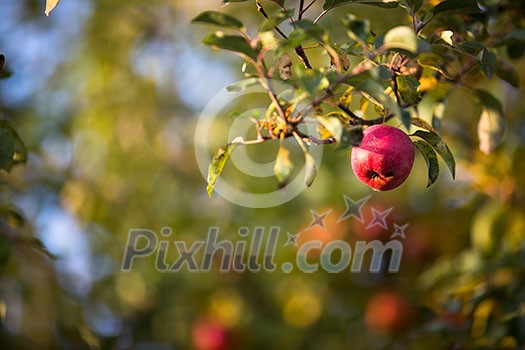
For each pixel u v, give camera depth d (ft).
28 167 24.84
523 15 15.29
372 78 9.63
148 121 26.91
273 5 25.44
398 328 22.50
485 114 14.80
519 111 22.00
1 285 20.68
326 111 19.43
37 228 24.73
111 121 26.96
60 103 27.30
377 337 23.49
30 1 28.17
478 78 20.12
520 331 16.28
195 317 25.25
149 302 25.49
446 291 18.66
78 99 27.43
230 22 9.57
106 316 25.29
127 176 26.43
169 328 25.27
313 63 23.44
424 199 23.93
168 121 27.04
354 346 23.94
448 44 11.99
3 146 12.76
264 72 9.94
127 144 26.73
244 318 24.97
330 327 24.62
